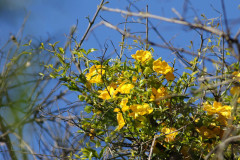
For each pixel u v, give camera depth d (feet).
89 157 5.39
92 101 5.60
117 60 5.58
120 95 5.45
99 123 5.57
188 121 5.51
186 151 5.52
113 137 5.53
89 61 5.53
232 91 5.51
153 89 5.48
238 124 5.49
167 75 5.52
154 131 5.44
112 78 5.56
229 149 5.50
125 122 5.39
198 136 5.56
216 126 5.51
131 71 5.57
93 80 5.51
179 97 5.51
